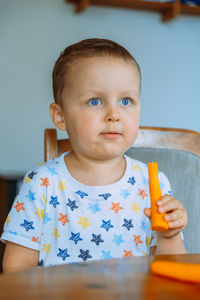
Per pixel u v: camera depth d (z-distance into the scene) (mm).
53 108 1081
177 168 1212
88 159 1033
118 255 1019
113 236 1022
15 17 2975
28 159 2984
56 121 1078
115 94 971
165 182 1106
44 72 3023
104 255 1013
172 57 3264
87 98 973
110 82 967
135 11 3191
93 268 580
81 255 1011
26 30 2994
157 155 1217
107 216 1029
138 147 1215
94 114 969
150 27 3223
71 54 1017
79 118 983
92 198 1032
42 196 1029
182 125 3277
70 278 517
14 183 2715
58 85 1043
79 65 991
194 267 500
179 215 716
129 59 1009
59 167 1062
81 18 3092
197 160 1222
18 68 2977
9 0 2963
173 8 3061
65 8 3062
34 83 3004
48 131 1184
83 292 450
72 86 997
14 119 2965
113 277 521
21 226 1001
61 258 1008
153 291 456
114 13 3154
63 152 1180
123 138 980
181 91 3279
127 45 3178
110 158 1009
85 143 986
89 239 1016
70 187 1041
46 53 3027
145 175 1099
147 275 533
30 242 995
